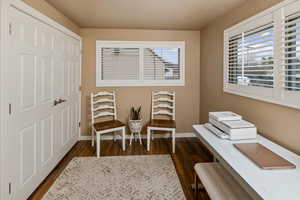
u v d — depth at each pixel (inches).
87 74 146.7
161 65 151.9
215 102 124.6
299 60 61.3
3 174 62.4
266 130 76.5
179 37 151.1
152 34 148.7
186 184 88.4
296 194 38.3
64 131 116.4
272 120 73.0
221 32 114.6
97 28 144.5
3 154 62.2
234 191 54.6
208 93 136.1
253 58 83.5
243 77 91.1
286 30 63.8
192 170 101.7
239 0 89.6
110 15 114.8
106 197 78.2
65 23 116.1
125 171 99.5
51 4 96.0
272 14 70.9
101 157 117.2
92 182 89.1
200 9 103.6
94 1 93.4
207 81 137.7
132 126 137.1
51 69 97.0
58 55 105.1
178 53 152.9
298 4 59.9
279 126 69.5
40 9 86.3
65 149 118.8
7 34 62.7
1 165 61.6
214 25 124.5
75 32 133.7
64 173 97.3
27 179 76.7
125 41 146.9
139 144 141.3
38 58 84.0
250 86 85.8
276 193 38.6
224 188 56.1
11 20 64.7
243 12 91.6
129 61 149.4
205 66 141.3
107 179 91.7
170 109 154.7
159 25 137.2
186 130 157.8
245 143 65.1
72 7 101.0
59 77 107.0
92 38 145.2
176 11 107.5
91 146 135.9
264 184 41.8
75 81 134.6
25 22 73.5
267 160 51.9
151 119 146.9
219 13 109.9
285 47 64.1
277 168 48.3
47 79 92.7
